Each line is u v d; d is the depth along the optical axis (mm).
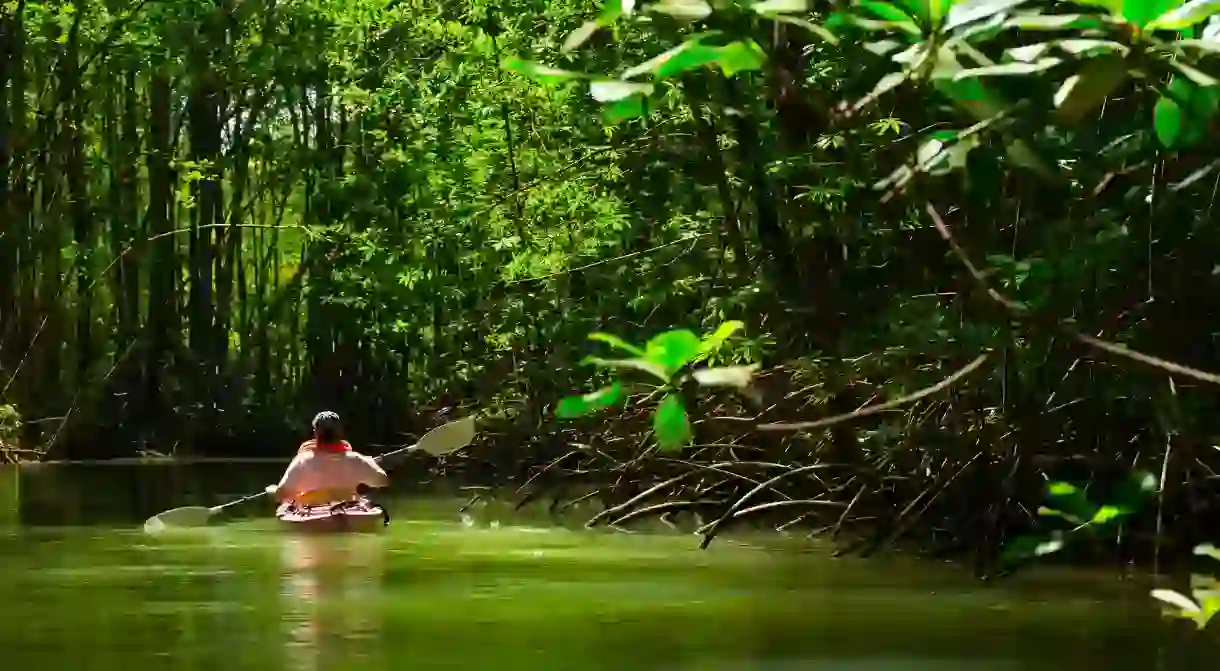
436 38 15781
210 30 23188
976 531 8398
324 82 24047
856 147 4426
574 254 13219
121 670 5027
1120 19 2170
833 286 7938
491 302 15984
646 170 12117
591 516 12102
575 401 2305
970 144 2490
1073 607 6605
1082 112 2223
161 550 9195
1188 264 5625
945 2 2221
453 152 15406
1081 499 2863
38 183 23500
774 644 5574
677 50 2291
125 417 25406
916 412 8945
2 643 5586
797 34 2547
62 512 12328
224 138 26172
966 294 3334
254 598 6895
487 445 16531
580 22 12156
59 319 23594
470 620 6176
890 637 5746
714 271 11945
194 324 26359
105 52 22438
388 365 25922
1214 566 7598
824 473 10109
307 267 26094
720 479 11344
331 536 10281
